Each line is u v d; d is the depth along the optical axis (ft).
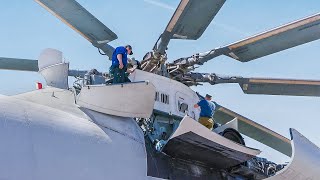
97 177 30.07
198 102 43.24
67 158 29.12
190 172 37.88
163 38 40.22
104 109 33.94
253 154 37.40
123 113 34.37
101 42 42.01
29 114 29.37
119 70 36.14
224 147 36.52
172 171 36.78
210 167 39.68
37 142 28.32
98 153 30.89
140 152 33.35
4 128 27.55
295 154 37.04
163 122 40.91
